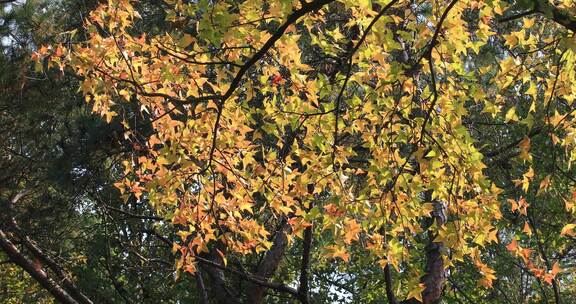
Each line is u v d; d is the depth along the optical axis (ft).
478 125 28.14
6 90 29.45
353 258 44.45
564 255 36.35
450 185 17.13
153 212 34.55
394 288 17.35
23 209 32.91
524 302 36.96
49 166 29.73
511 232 34.55
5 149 32.55
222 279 29.17
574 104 22.09
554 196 26.40
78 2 28.76
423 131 15.40
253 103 25.72
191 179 18.51
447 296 39.29
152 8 29.73
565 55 15.12
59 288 33.40
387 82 15.19
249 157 17.92
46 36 28.48
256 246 19.11
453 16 15.26
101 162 29.94
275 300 44.14
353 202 16.55
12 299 51.75
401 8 18.93
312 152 17.08
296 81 16.70
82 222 35.45
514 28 25.95
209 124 17.62
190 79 17.56
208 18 13.92
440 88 16.33
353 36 21.30
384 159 16.81
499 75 16.14
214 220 18.10
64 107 30.25
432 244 23.93
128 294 38.50
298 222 17.53
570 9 13.02
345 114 17.12
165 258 38.19
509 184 28.02
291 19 14.01
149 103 17.88
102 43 16.76
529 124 15.81
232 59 16.90
